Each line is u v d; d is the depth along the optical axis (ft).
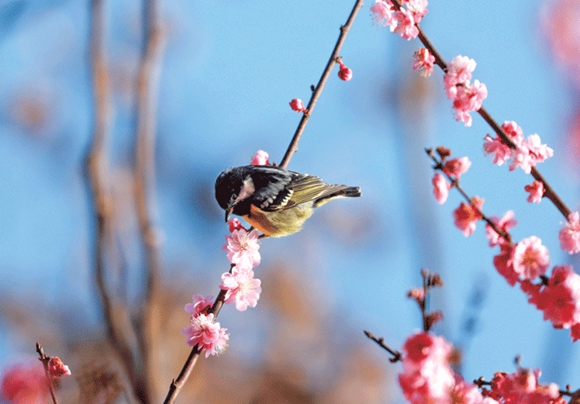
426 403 23.61
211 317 27.89
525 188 29.45
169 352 52.85
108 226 40.81
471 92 28.81
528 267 27.43
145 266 41.63
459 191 28.86
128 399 35.45
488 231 29.04
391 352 24.38
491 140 29.25
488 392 26.35
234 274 28.78
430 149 29.17
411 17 29.40
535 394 25.59
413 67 29.68
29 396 30.94
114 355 38.55
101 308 39.55
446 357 23.95
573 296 26.55
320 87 32.40
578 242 28.50
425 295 25.63
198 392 53.42
